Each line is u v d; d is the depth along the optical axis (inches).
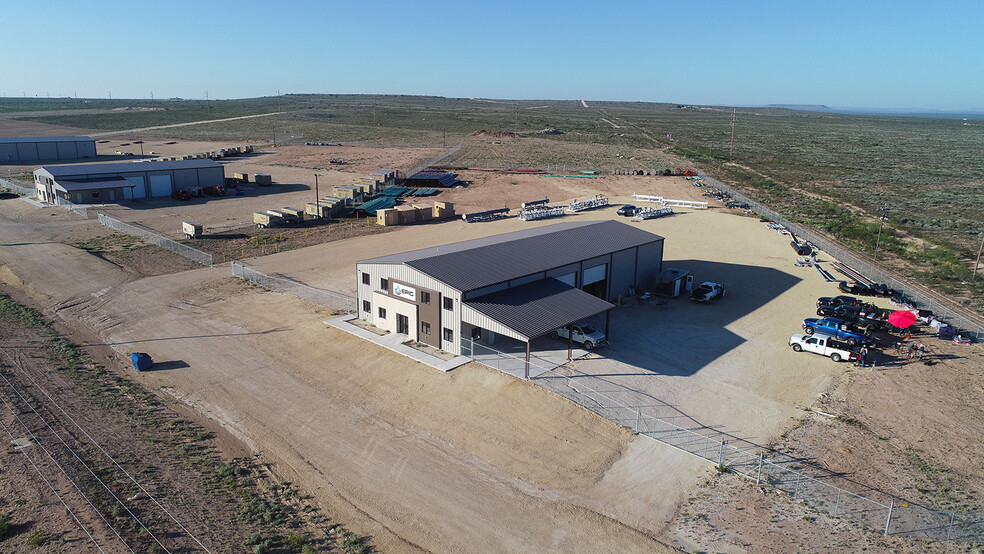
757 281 2206.0
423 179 4224.9
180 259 2411.4
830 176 4849.9
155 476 1018.7
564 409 1267.2
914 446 1155.9
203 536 872.9
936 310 1888.5
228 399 1315.2
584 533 910.4
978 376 1443.2
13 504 922.1
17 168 4869.6
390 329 1688.0
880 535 898.7
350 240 2770.7
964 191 4195.4
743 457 1114.1
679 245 2701.8
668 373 1451.8
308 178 4488.2
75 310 1854.1
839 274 2304.4
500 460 1097.4
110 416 1217.4
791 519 938.7
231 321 1770.4
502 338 1646.2
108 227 2903.5
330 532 903.1
